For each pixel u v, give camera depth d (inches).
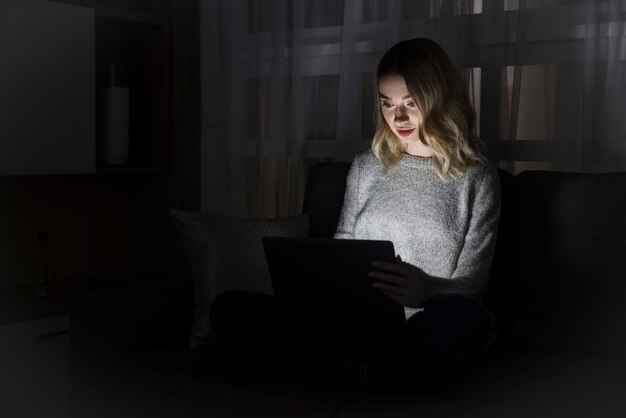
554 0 82.8
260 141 108.7
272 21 106.4
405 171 76.9
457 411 54.0
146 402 65.4
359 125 98.3
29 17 89.3
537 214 71.6
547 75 84.2
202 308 72.5
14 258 104.0
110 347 68.9
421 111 72.3
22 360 86.8
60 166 94.1
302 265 60.8
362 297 59.9
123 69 109.4
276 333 62.7
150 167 111.5
